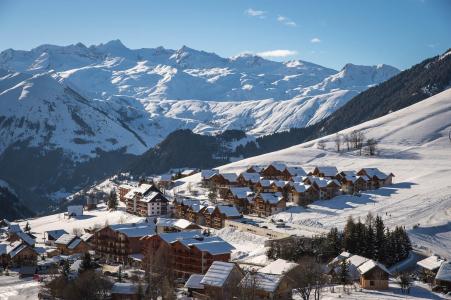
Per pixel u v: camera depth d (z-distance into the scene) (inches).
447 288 5595.5
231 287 5221.5
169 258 6766.7
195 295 5536.4
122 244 7839.6
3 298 5989.2
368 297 5285.4
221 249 6742.1
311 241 7086.6
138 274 6417.3
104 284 5664.4
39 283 6624.0
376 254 6761.8
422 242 7790.4
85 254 6820.9
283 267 5654.5
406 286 5605.3
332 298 5255.9
